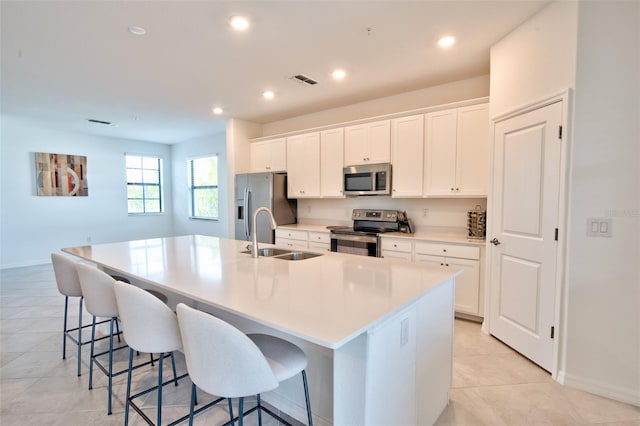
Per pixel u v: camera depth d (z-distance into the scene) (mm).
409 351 1487
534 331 2451
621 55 1967
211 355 1166
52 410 1982
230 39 2723
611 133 2010
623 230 2006
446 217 3861
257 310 1299
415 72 3432
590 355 2119
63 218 6398
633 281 1995
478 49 2941
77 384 2258
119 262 2279
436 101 3838
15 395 2135
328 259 2357
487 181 3172
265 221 4961
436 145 3562
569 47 2113
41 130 6082
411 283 1697
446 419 1860
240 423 1345
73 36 2645
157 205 7930
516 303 2629
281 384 1925
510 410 1942
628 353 2020
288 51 2947
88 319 3469
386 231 4062
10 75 3451
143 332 1534
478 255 3139
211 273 1934
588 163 2072
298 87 3867
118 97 4219
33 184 6020
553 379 2258
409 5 2273
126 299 1533
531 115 2443
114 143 7074
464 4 2271
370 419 1233
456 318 3377
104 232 6961
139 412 1704
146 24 2480
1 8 2236
